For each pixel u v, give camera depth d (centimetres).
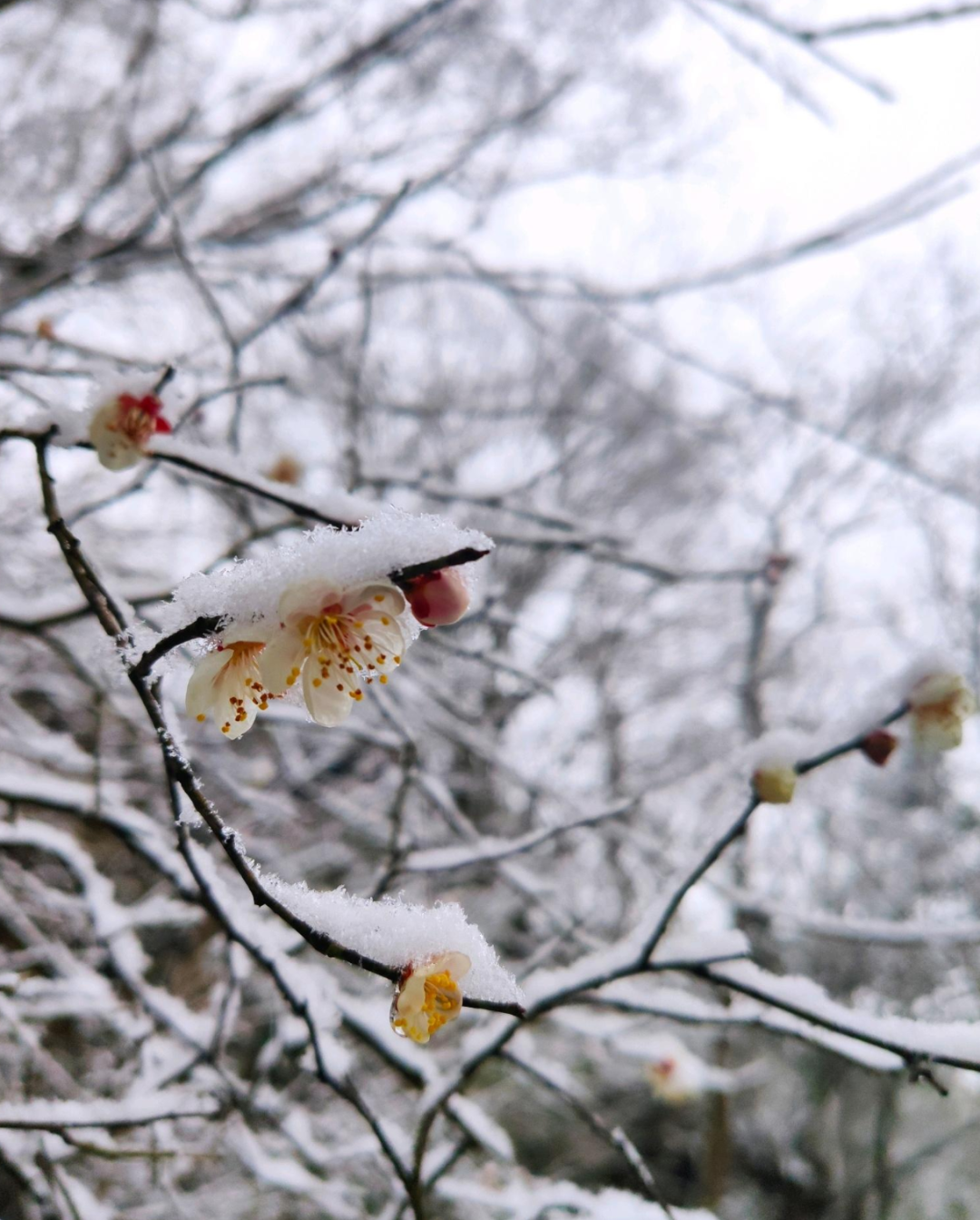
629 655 938
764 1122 1040
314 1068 248
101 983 336
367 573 130
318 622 134
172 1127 334
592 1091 851
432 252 493
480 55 529
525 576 905
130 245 382
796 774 217
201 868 204
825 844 923
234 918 214
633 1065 721
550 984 228
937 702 222
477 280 479
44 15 445
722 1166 750
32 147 449
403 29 423
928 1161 1030
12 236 411
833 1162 1029
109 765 423
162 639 138
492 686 623
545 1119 836
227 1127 302
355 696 137
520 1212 267
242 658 150
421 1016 135
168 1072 283
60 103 467
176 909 353
